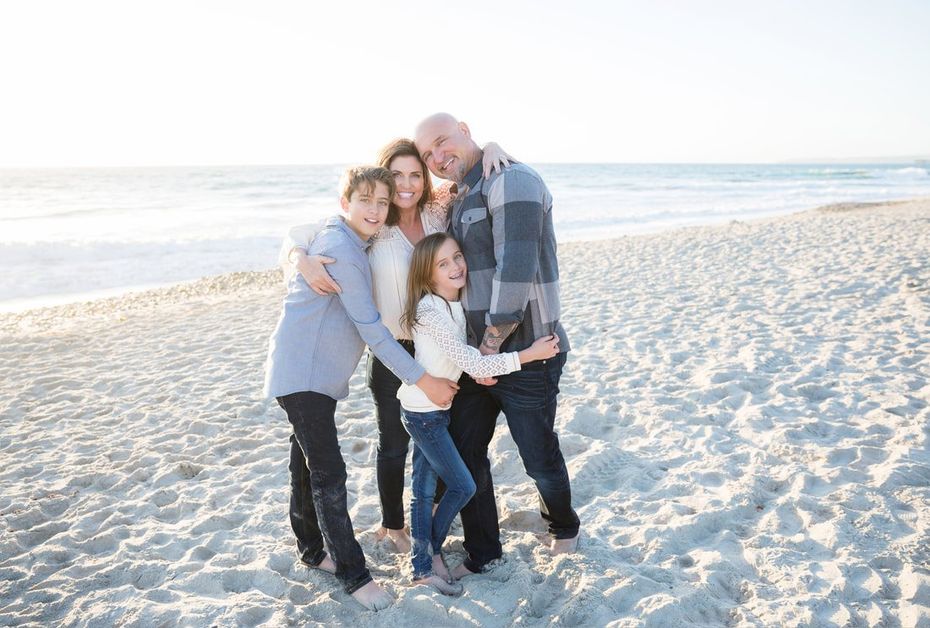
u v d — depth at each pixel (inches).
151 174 2496.3
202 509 131.2
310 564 106.5
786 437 144.9
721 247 464.8
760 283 319.9
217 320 316.2
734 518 116.0
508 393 95.5
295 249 95.4
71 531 122.6
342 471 94.7
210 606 95.7
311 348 92.0
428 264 92.7
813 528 109.1
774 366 194.4
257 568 106.3
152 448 162.7
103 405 197.9
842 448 136.6
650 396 177.0
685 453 143.8
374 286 100.2
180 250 579.2
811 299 275.7
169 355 254.1
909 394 164.6
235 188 1478.8
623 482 134.2
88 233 675.4
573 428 162.9
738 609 90.1
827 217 657.6
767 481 127.9
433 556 102.2
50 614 97.2
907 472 123.4
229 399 195.9
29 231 689.6
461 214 94.3
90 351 265.6
